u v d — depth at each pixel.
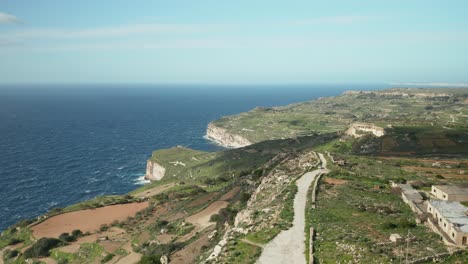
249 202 82.19
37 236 99.81
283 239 51.09
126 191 171.38
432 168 109.19
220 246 54.09
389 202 69.69
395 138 149.25
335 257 45.16
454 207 57.31
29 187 166.75
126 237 95.50
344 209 63.94
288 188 76.44
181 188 144.50
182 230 90.38
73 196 158.88
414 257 43.84
